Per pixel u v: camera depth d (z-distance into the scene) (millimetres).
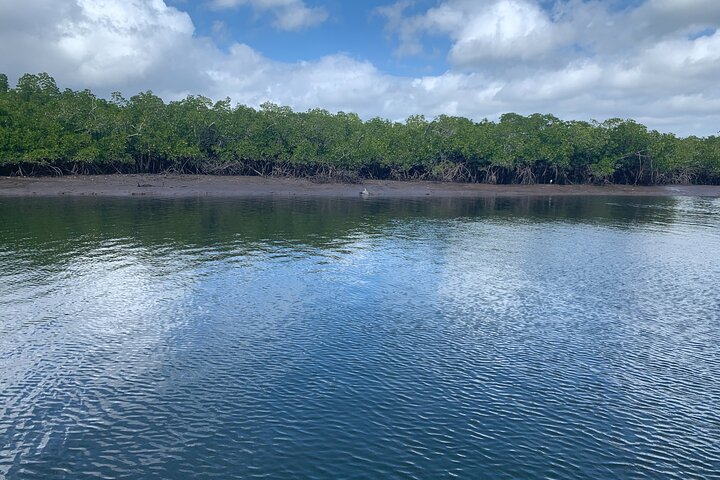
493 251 33938
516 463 11062
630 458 11352
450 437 11922
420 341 17438
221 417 12508
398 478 10508
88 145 72438
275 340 17188
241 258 29125
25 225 37906
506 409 13188
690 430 12484
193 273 25484
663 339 18219
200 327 18203
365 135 94062
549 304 22109
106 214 45219
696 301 23031
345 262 29031
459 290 23938
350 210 56469
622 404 13602
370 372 15008
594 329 19094
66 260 27312
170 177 77312
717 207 72875
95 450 11164
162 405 12977
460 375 14977
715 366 16031
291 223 43875
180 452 11172
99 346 16344
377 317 19750
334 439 11734
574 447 11680
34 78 80312
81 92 81312
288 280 24750
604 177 105500
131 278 24219
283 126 86688
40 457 10883
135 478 10328
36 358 15336
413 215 53594
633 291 24562
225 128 83625
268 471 10617
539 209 64500
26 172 69625
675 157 107938
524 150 98125
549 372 15328
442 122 100500
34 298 20766
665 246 37531
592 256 33094
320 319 19359
